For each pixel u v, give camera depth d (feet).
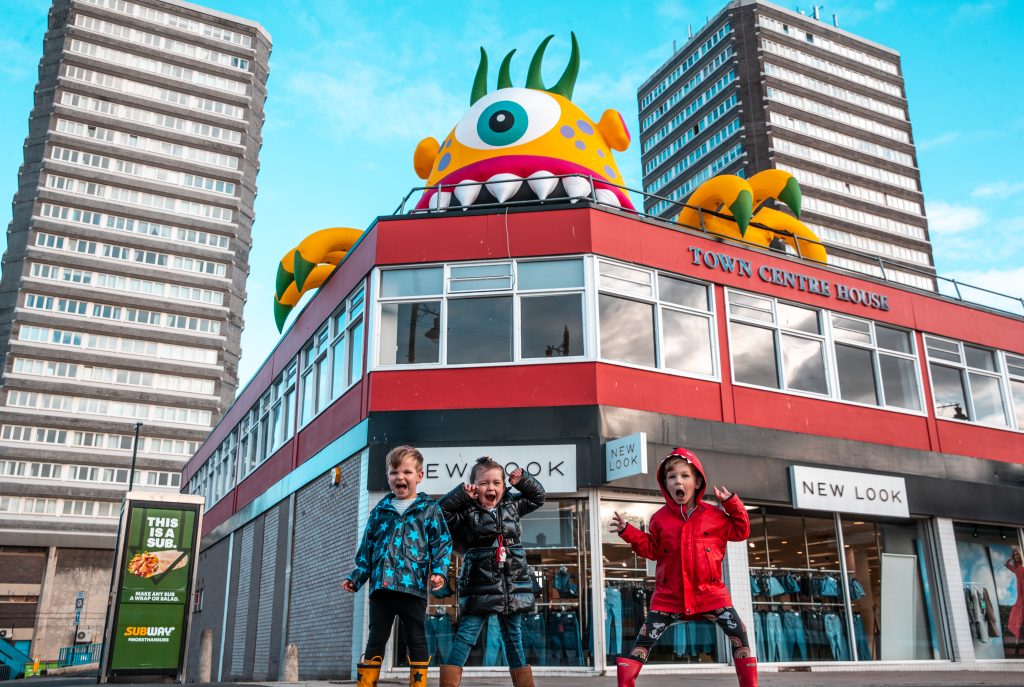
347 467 47.57
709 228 54.85
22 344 224.33
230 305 250.78
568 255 45.91
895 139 297.33
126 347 236.22
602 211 47.01
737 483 45.85
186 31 268.62
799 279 52.80
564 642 40.63
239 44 276.21
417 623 17.81
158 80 259.60
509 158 51.96
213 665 77.05
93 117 247.29
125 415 231.50
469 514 18.62
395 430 43.96
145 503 47.60
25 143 242.99
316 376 57.41
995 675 39.11
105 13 258.16
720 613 17.70
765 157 269.85
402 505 18.44
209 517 91.35
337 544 47.62
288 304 57.98
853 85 296.10
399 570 17.74
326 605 48.47
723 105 286.66
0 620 201.16
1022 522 56.03
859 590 49.21
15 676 116.67
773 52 284.20
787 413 49.32
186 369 240.32
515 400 43.75
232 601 73.10
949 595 50.98
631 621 41.39
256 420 74.08
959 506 53.36
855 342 53.93
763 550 46.75
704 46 301.43
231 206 259.19
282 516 60.59
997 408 59.26
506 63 60.75
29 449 218.79
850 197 279.49
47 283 231.09
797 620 46.32
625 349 45.47
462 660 17.81
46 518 214.69
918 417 54.70
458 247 46.96
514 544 18.81
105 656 44.65
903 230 287.07
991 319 61.26
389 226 47.98
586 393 43.45
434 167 56.13
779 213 58.34
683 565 17.81
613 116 57.47
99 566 214.07
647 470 42.32
